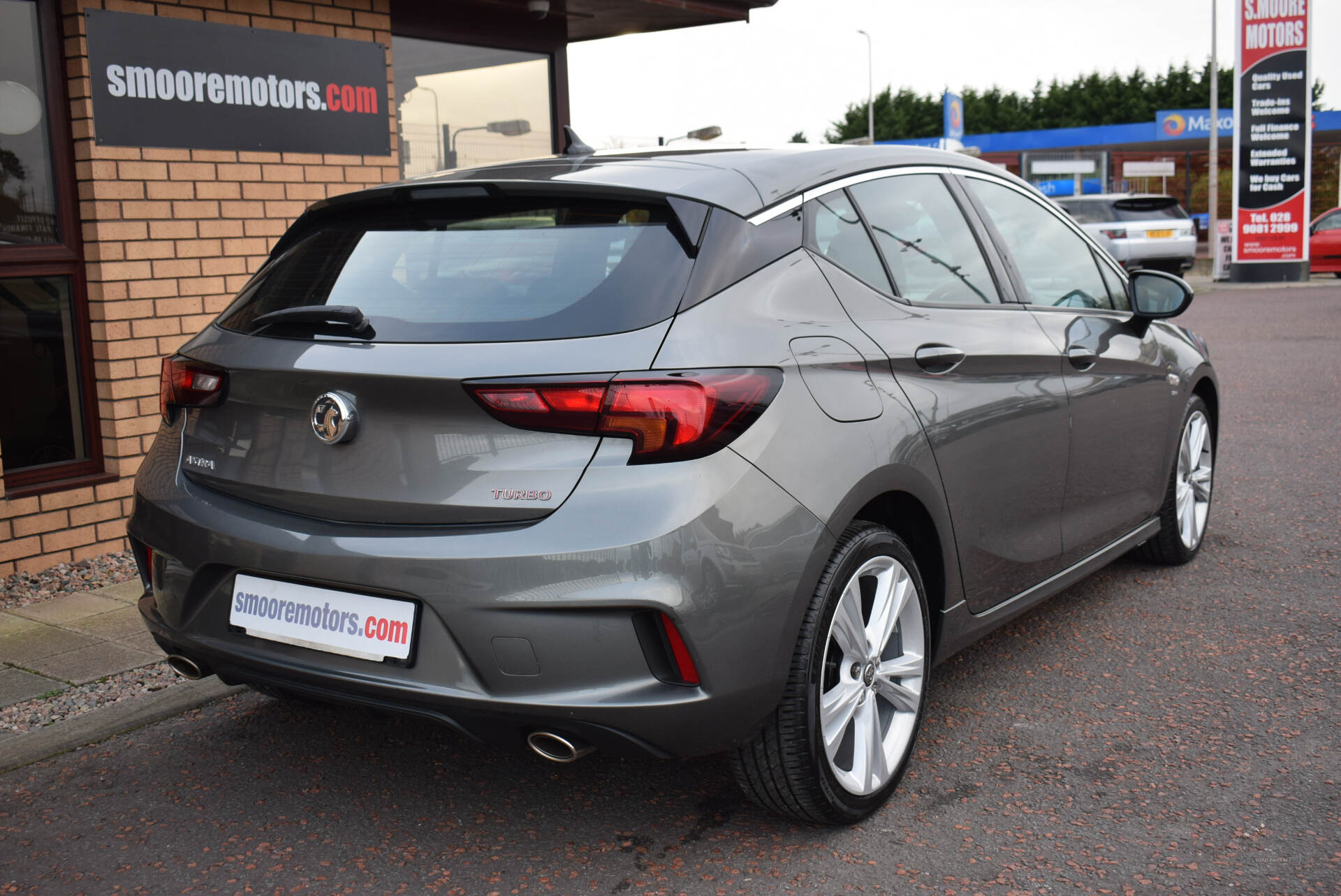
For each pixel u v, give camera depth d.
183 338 5.62
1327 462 6.96
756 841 2.77
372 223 2.90
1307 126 23.56
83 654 4.11
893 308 3.03
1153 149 50.66
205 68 5.61
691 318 2.46
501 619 2.32
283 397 2.58
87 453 5.45
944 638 3.16
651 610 2.31
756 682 2.46
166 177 5.49
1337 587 4.61
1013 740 3.29
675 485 2.33
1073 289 4.05
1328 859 2.62
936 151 3.63
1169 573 4.87
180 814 2.96
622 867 2.66
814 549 2.53
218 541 2.65
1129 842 2.71
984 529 3.24
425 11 7.09
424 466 2.41
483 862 2.70
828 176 3.04
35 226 5.19
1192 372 4.73
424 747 3.34
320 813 2.96
